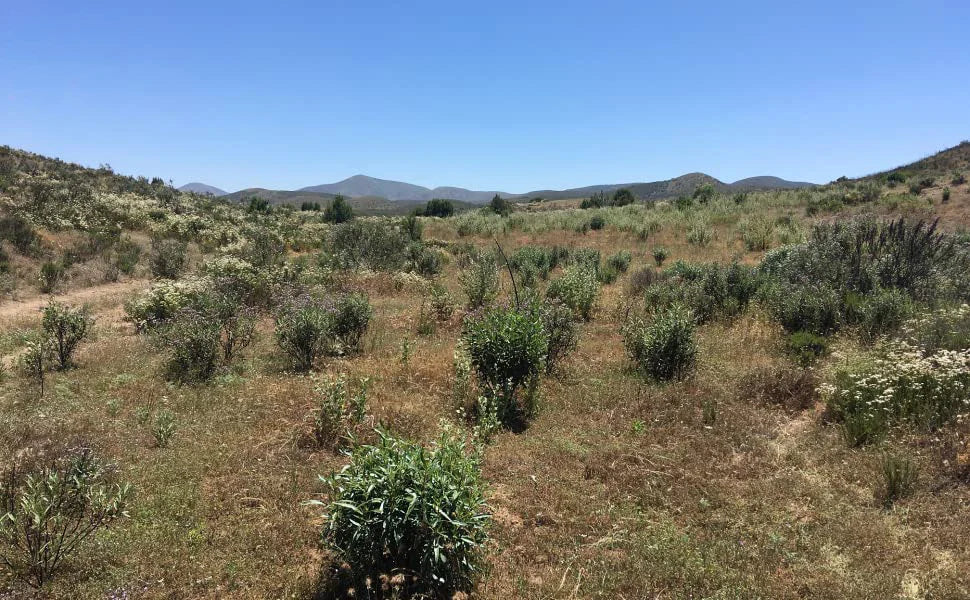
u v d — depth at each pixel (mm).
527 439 5773
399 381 7219
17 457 4543
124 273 17062
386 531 3260
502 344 6531
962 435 5082
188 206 31219
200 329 7902
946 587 3371
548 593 3479
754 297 11391
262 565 3643
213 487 4586
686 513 4449
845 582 3516
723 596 3426
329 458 5191
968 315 7656
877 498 4465
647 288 13438
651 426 6105
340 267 16859
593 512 4414
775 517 4316
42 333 9125
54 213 20109
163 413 5812
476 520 3389
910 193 29344
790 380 6801
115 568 3521
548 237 27531
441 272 18297
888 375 6105
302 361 7969
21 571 3324
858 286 10461
